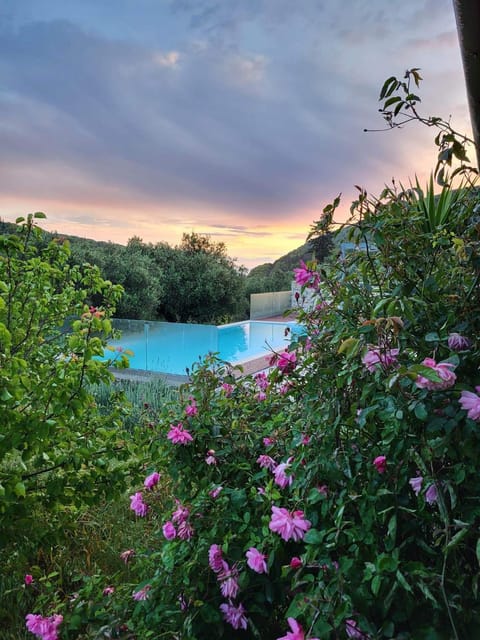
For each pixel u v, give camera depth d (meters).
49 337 2.53
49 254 2.53
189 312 12.73
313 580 1.02
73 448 1.88
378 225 1.22
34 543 1.73
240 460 1.51
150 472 1.71
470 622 0.94
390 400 1.02
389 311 1.02
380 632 0.92
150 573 1.42
